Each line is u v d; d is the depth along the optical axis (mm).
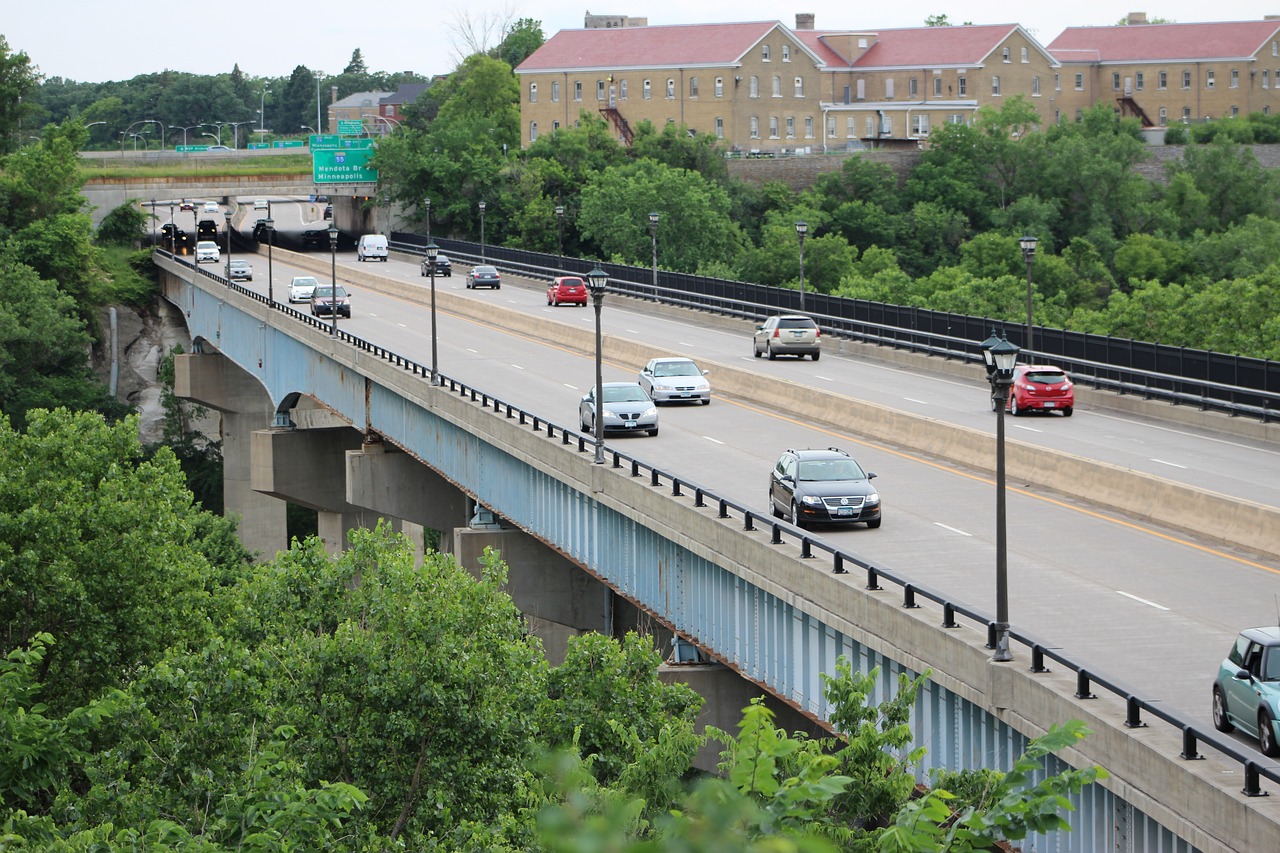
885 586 35656
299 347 94625
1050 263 163000
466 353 90312
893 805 19875
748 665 39625
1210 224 180625
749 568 38094
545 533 56031
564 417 65562
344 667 31906
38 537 45500
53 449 48500
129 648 46031
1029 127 196500
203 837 23594
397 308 120312
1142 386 67312
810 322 85625
